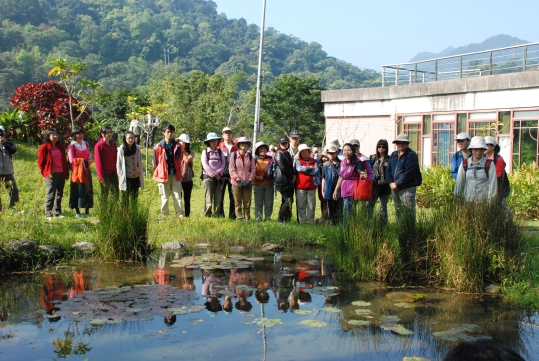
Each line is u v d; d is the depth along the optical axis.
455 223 6.09
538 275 5.78
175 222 9.32
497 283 5.86
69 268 6.66
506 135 15.83
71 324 4.62
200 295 5.52
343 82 89.06
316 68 112.75
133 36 103.50
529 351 4.07
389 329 4.54
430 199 12.27
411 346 4.20
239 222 9.34
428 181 12.53
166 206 10.08
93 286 5.84
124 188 9.33
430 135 18.11
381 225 6.74
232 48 114.88
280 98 37.84
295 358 3.95
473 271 5.78
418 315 4.95
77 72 15.54
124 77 81.56
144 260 7.11
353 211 7.00
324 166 9.42
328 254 7.57
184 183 10.05
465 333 4.44
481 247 5.82
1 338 4.29
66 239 7.51
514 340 4.31
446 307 5.20
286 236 8.37
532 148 15.20
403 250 6.45
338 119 21.31
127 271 6.52
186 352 4.04
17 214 7.71
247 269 6.66
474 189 6.85
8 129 16.16
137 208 7.43
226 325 4.63
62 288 5.75
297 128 38.03
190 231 8.61
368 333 4.47
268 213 10.09
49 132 9.45
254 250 7.81
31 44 83.00
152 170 17.33
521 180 11.43
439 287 5.97
